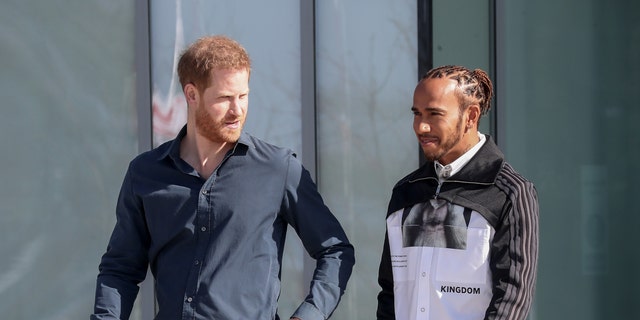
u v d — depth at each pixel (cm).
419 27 1000
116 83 1083
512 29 1011
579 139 1020
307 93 1023
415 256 615
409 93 1011
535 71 1013
